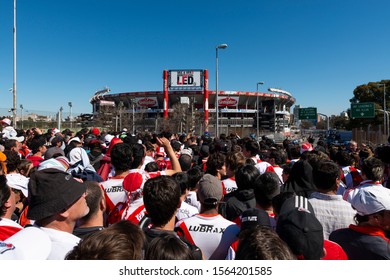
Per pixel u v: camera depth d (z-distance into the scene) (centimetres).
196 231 279
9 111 2570
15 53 2248
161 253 171
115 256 154
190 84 7425
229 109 10462
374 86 4866
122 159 350
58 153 545
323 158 452
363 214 253
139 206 324
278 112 10000
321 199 314
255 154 651
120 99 10769
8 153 448
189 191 412
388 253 231
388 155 472
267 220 259
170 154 424
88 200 246
